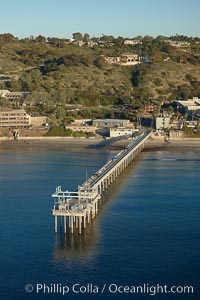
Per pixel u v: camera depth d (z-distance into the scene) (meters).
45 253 168.12
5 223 196.75
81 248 171.88
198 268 156.88
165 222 197.12
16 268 158.25
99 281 149.75
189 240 178.50
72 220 184.75
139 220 199.50
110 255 166.00
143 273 154.00
